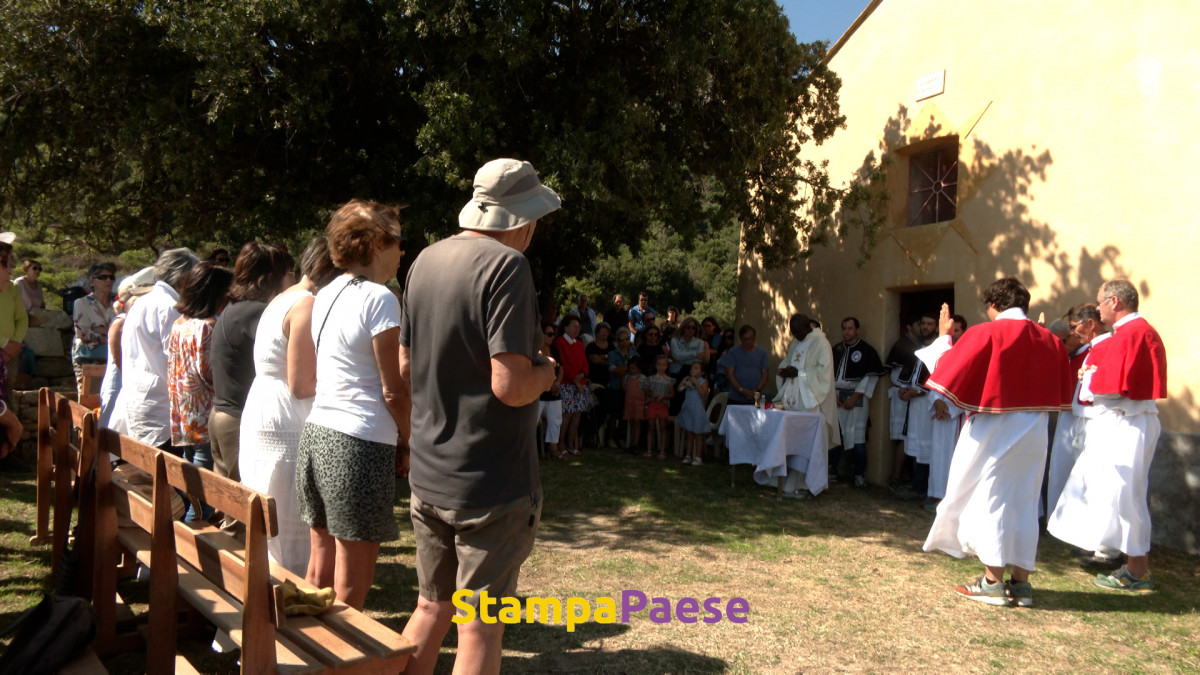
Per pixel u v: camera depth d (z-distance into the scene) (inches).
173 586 111.3
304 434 113.1
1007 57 295.6
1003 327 180.2
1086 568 217.8
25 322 281.9
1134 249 253.9
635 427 394.9
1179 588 199.5
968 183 307.4
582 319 485.7
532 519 93.8
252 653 85.0
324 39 275.6
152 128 296.5
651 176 298.0
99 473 133.6
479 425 89.4
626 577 193.6
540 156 287.0
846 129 363.6
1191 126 241.4
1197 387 236.8
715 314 1042.1
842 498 302.0
